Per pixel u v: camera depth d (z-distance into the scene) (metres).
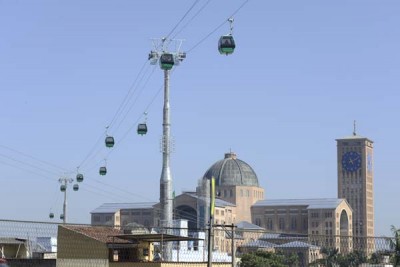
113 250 69.44
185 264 67.06
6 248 88.38
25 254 89.19
